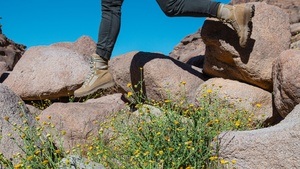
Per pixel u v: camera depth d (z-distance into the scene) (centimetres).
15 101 465
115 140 488
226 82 618
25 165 358
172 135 440
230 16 579
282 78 518
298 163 352
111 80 605
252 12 576
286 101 520
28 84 800
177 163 394
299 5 2253
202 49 982
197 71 688
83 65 829
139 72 663
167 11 594
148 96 658
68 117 567
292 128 364
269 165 367
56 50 852
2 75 939
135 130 479
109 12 589
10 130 424
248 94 595
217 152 402
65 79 805
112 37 591
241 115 535
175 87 636
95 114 579
